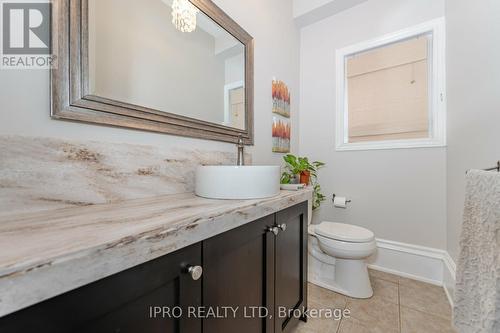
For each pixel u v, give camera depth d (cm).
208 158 115
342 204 192
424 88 169
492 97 98
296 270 112
